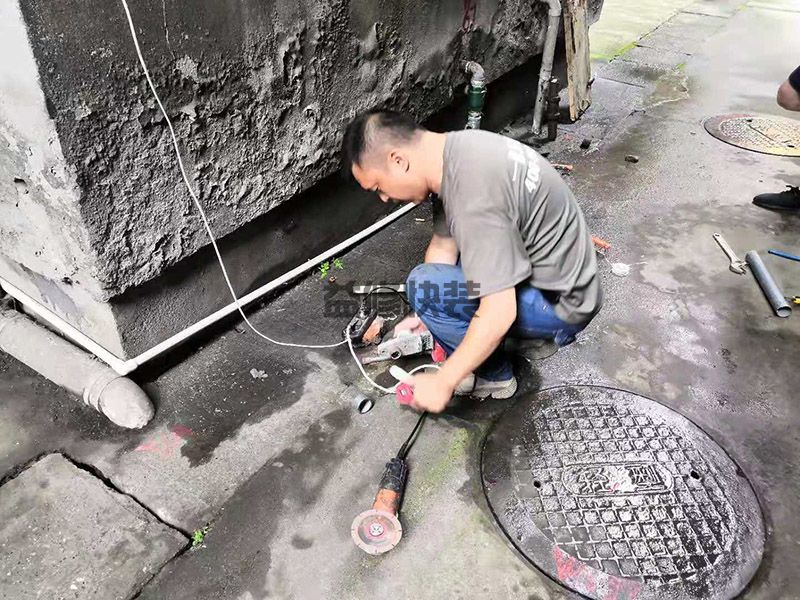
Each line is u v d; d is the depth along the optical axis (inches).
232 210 86.0
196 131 75.6
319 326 98.6
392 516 67.2
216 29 72.4
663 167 152.2
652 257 118.0
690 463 75.7
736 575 63.7
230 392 85.7
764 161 154.4
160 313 84.8
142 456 76.0
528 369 91.0
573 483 73.0
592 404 84.3
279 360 91.5
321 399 84.9
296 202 101.2
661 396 86.7
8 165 68.7
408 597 61.6
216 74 74.8
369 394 86.0
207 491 71.7
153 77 67.6
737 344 96.6
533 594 62.2
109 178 67.9
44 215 70.8
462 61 129.2
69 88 60.2
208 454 76.4
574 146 163.2
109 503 69.8
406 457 76.4
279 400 84.5
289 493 71.7
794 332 99.0
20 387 86.6
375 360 90.6
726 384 89.0
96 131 64.4
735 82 205.5
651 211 133.5
